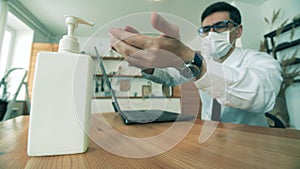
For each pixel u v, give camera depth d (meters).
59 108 0.19
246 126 0.39
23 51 1.99
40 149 0.18
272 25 1.76
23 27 1.99
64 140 0.19
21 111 1.55
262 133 0.31
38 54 0.19
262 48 1.68
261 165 0.17
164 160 0.18
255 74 0.49
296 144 0.24
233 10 0.87
